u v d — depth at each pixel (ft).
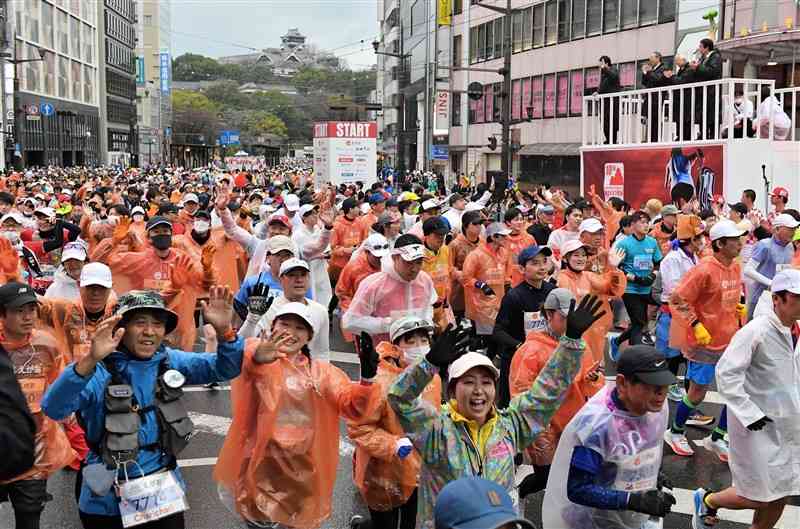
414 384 14.21
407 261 24.36
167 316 15.08
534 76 145.59
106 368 14.75
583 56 129.80
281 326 17.13
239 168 231.09
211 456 26.50
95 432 14.75
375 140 111.34
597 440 14.14
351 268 31.07
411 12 242.58
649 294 37.27
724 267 26.32
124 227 31.32
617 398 14.26
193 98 466.70
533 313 25.72
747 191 49.70
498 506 8.49
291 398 17.25
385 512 18.76
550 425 19.95
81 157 278.46
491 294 33.30
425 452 14.26
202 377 16.11
